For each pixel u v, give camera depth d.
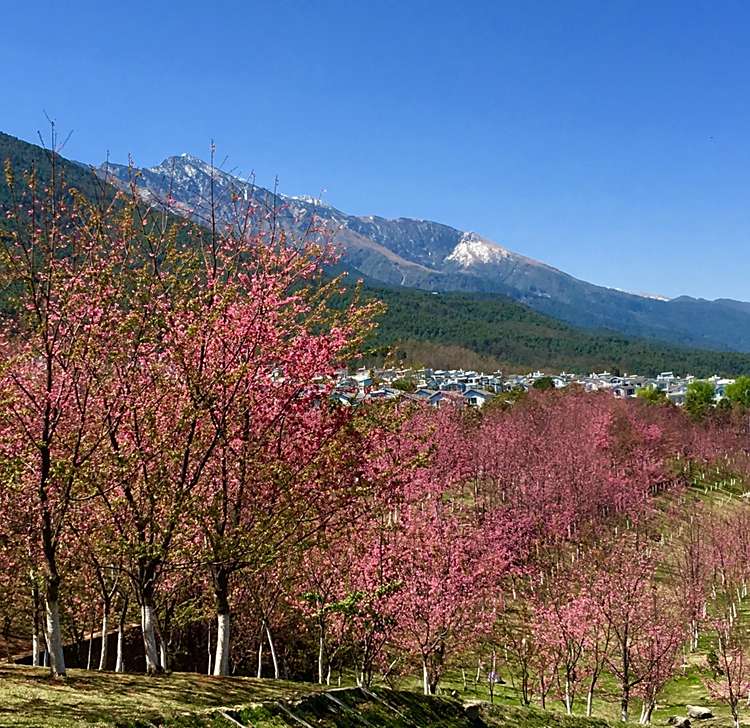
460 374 169.25
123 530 14.58
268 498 14.62
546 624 30.67
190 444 13.72
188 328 12.97
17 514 13.38
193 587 20.67
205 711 10.95
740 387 135.25
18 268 11.85
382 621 22.84
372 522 22.45
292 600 21.92
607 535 47.34
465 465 53.28
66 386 13.05
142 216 13.52
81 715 10.45
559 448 63.78
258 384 14.11
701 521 57.81
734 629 39.38
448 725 14.16
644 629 29.08
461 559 28.14
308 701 12.18
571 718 18.80
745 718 29.69
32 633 23.55
